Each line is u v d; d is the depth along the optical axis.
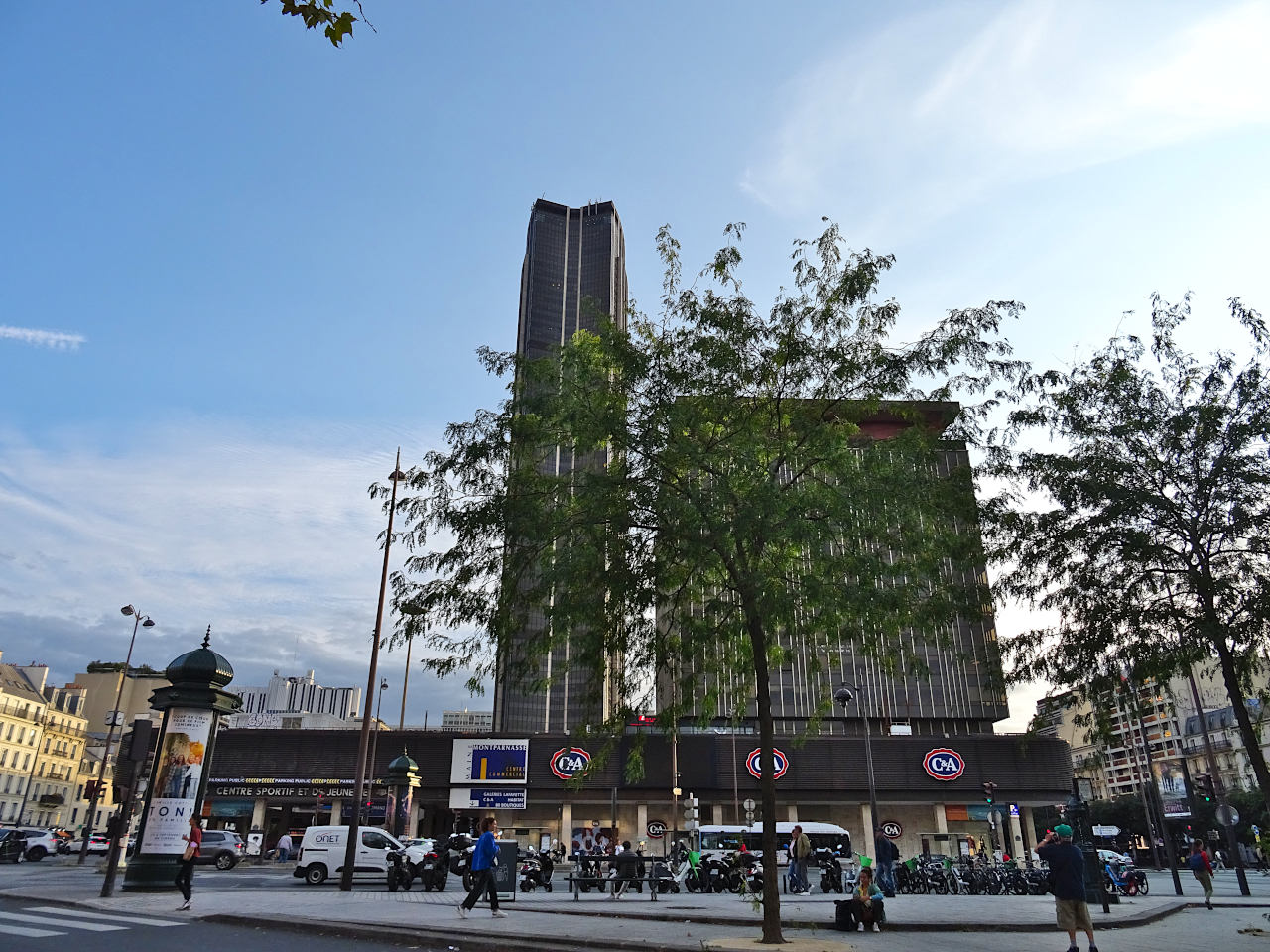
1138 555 15.48
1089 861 21.62
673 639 14.31
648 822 62.69
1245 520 14.64
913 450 13.60
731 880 28.64
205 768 21.00
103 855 47.88
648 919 17.14
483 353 14.68
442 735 63.47
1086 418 16.61
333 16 5.76
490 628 13.38
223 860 39.16
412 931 12.91
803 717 85.56
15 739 89.81
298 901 18.45
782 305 14.51
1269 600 14.19
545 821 62.69
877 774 64.81
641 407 13.99
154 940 11.90
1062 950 12.47
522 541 13.65
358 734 63.44
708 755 63.91
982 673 16.39
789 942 12.20
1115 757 116.12
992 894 28.25
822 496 12.45
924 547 13.62
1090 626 15.61
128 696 104.75
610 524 13.48
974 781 64.81
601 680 14.64
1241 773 91.06
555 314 138.88
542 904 20.41
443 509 13.87
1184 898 26.22
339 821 61.75
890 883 25.08
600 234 148.00
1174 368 16.53
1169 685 16.08
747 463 12.20
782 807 64.50
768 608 12.31
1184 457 15.69
